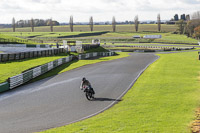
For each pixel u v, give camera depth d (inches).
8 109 612.4
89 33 6939.0
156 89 767.1
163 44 4611.2
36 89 839.1
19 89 852.0
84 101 664.4
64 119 522.6
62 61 1518.2
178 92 727.1
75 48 2343.8
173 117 502.0
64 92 776.3
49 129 462.6
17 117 545.3
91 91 669.9
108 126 460.8
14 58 1540.4
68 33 7126.0
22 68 1226.6
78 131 442.9
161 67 1299.2
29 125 491.8
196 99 645.9
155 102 618.5
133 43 4963.1
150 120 486.0
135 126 455.2
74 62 1609.3
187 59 1834.4
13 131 462.3
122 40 5708.7
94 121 495.2
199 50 3277.6
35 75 1071.6
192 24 6525.6
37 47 2689.5
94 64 1482.5
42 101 678.5
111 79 965.2
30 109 605.0
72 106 620.7
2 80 952.3
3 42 2810.0
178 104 598.5
